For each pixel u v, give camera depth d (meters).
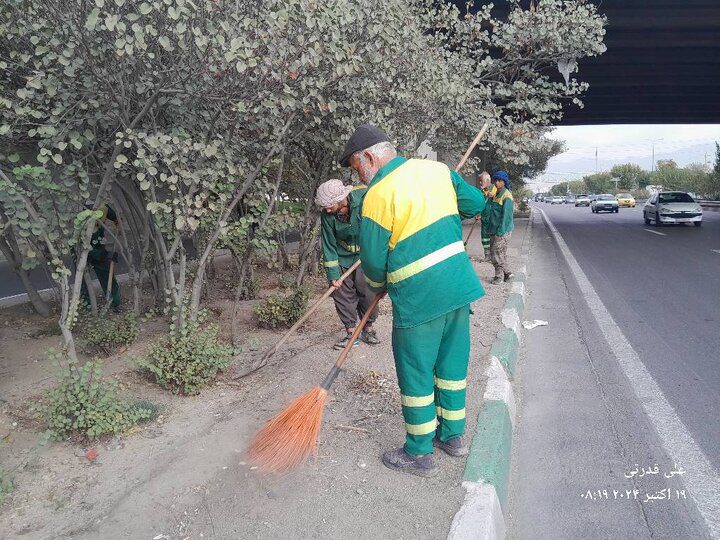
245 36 3.54
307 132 5.48
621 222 29.80
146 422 3.85
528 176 42.06
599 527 3.02
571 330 6.75
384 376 4.64
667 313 7.48
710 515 3.08
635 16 15.47
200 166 4.10
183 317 4.56
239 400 4.26
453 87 6.48
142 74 3.83
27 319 6.57
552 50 7.91
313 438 3.27
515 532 3.01
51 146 3.74
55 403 3.54
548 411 4.44
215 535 2.72
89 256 6.23
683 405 4.46
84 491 3.09
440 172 3.12
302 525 2.77
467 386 4.36
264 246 4.97
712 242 16.94
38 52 3.31
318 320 6.48
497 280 8.91
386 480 3.14
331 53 4.12
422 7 7.64
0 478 3.01
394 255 2.98
